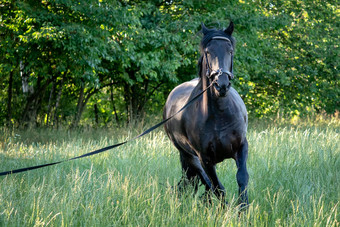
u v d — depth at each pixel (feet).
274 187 21.25
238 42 54.85
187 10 55.06
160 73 52.85
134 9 47.55
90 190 20.81
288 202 19.01
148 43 52.65
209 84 18.07
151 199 19.29
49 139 49.19
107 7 43.98
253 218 16.28
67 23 43.83
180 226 16.61
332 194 19.22
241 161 18.17
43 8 44.45
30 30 42.96
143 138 38.93
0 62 51.19
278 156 27.45
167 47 52.26
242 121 18.53
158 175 24.73
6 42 45.42
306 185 19.98
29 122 56.59
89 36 43.19
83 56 45.06
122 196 19.52
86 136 52.42
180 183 22.49
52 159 31.73
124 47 49.32
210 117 18.02
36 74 50.14
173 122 21.44
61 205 17.57
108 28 45.91
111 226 16.63
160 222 16.83
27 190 20.88
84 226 16.22
